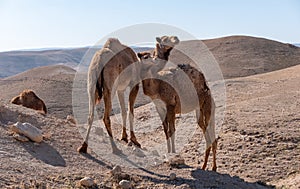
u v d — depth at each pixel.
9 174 7.05
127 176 8.01
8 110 10.75
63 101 32.16
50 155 8.70
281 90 26.03
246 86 29.75
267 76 37.97
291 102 20.36
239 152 12.55
